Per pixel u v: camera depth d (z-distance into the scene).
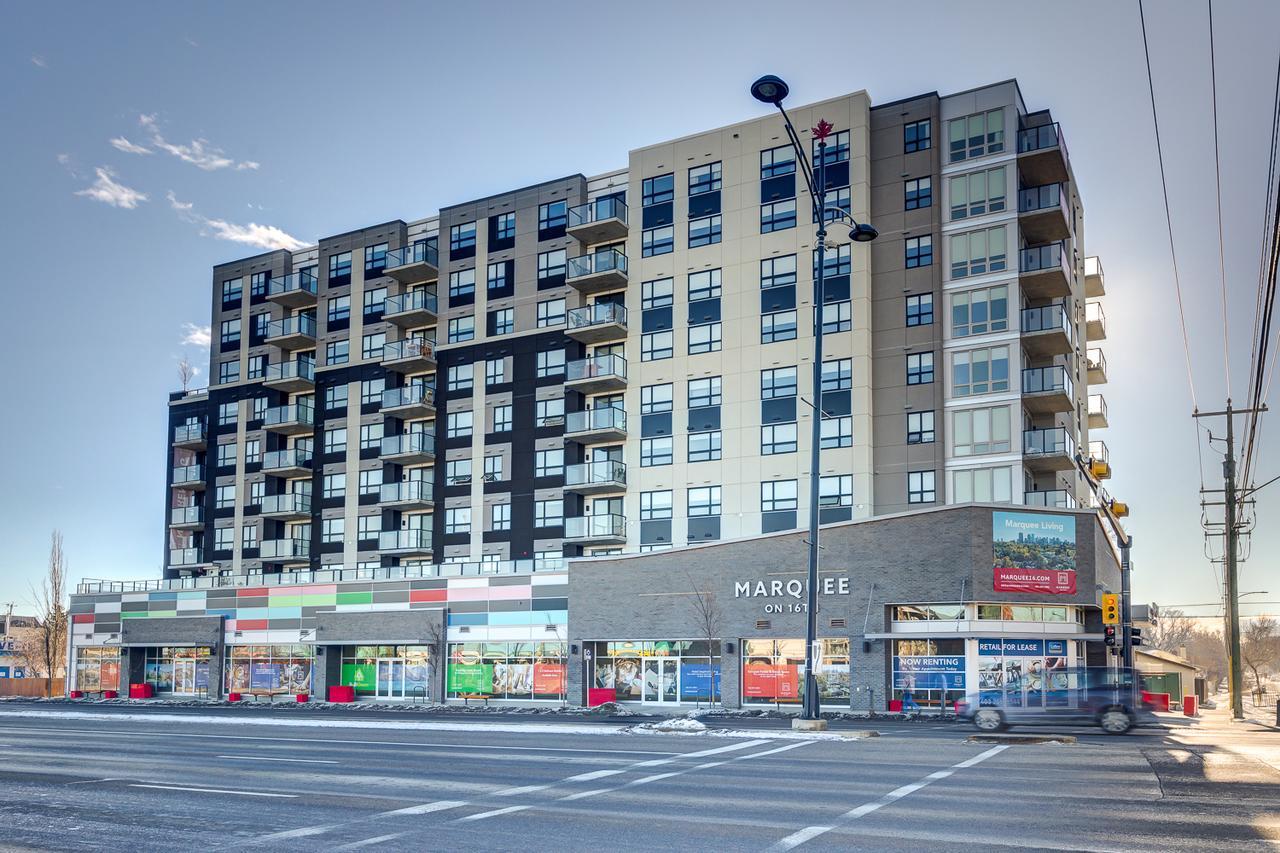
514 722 34.78
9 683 75.19
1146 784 16.02
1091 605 40.50
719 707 43.59
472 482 58.56
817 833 12.07
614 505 54.12
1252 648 134.38
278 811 13.91
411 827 12.63
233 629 62.06
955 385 46.75
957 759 20.20
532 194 59.62
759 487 49.78
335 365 66.00
